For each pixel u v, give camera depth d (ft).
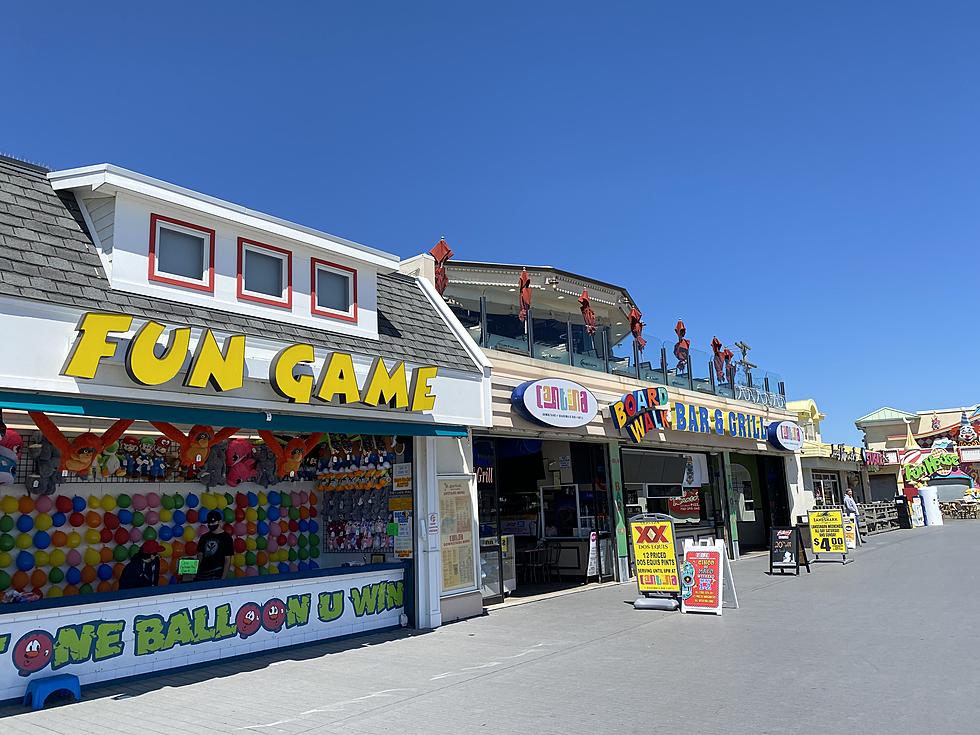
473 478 40.50
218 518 33.55
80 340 21.33
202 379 24.03
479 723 19.89
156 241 26.30
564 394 44.78
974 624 31.96
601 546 53.67
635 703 21.35
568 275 58.80
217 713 21.33
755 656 27.27
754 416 69.82
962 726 18.34
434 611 36.06
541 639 32.27
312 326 31.22
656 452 62.18
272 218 29.84
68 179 25.35
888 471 128.47
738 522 81.76
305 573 31.94
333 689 24.03
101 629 24.72
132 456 31.81
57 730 19.74
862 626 32.53
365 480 38.40
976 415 134.92
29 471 28.86
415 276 42.73
